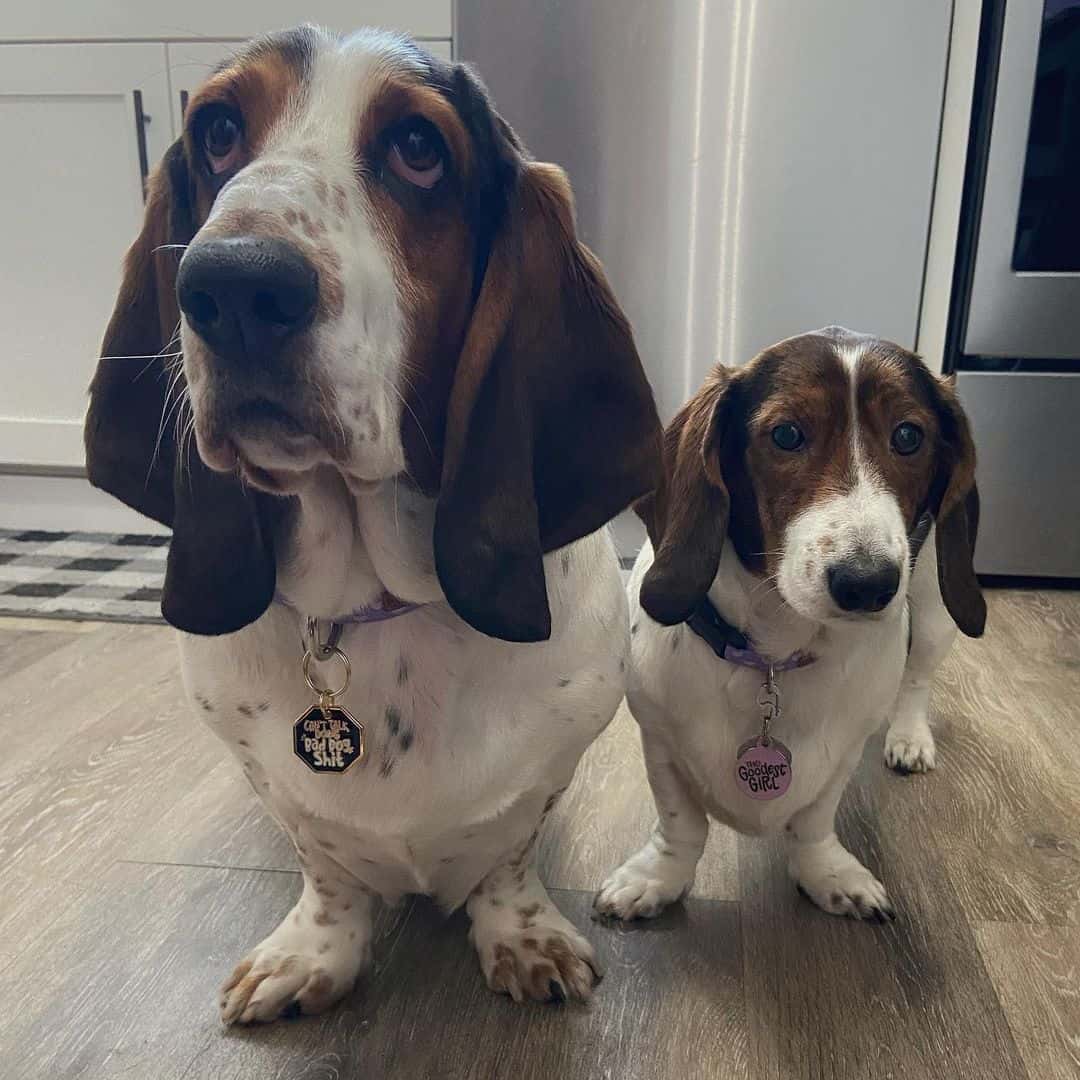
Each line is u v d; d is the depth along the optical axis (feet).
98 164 10.59
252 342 2.64
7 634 8.57
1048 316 9.36
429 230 3.21
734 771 4.74
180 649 4.09
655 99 9.36
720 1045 4.10
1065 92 8.86
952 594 4.99
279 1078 3.91
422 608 3.80
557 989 4.31
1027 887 5.18
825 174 9.50
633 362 3.73
